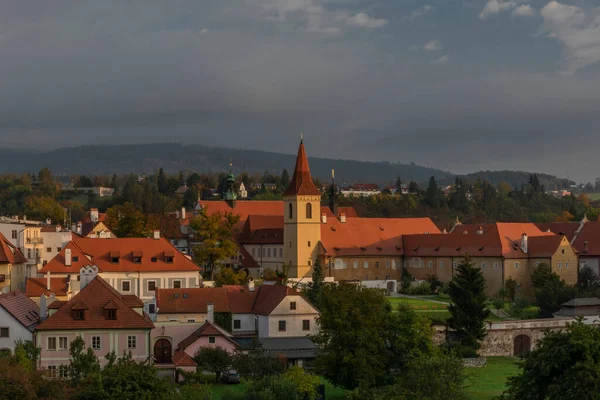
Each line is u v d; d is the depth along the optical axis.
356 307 125.75
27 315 117.88
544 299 177.12
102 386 84.25
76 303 115.12
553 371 78.56
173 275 173.25
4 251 163.75
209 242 198.62
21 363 99.06
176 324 131.25
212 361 120.56
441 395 94.56
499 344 157.75
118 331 114.19
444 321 157.75
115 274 170.12
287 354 135.75
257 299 146.88
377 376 123.38
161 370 118.81
